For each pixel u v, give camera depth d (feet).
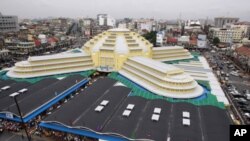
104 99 247.50
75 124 191.11
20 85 292.40
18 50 564.30
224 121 200.44
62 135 196.65
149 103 240.32
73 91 298.15
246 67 455.22
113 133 178.09
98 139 178.40
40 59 370.32
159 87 293.02
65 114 208.33
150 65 338.13
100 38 451.12
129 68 378.73
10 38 628.28
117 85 308.81
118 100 248.52
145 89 304.09
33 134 200.34
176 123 195.93
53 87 291.58
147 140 169.99
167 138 172.24
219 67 478.18
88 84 344.90
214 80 348.79
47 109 243.60
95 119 199.93
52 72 374.63
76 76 346.54
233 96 307.78
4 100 242.78
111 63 411.54
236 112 256.32
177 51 516.73
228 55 610.65
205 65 451.94
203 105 239.71
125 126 187.62
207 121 200.95
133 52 409.49
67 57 396.16
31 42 584.40
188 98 269.44
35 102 240.73
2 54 510.99
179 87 282.56
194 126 190.60
